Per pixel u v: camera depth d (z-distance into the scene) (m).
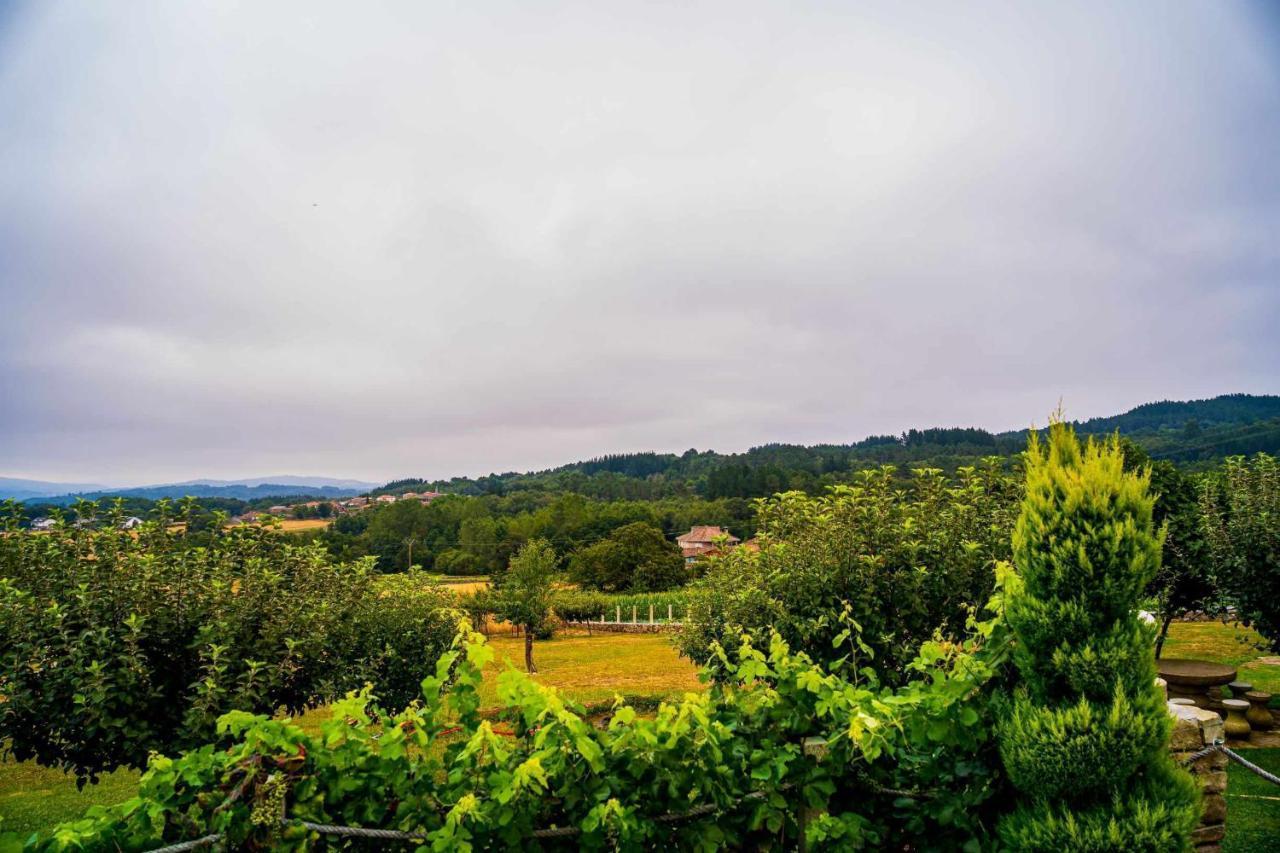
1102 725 3.02
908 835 3.34
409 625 12.75
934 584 7.09
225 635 7.44
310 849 2.62
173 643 7.45
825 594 7.33
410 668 12.32
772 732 3.18
